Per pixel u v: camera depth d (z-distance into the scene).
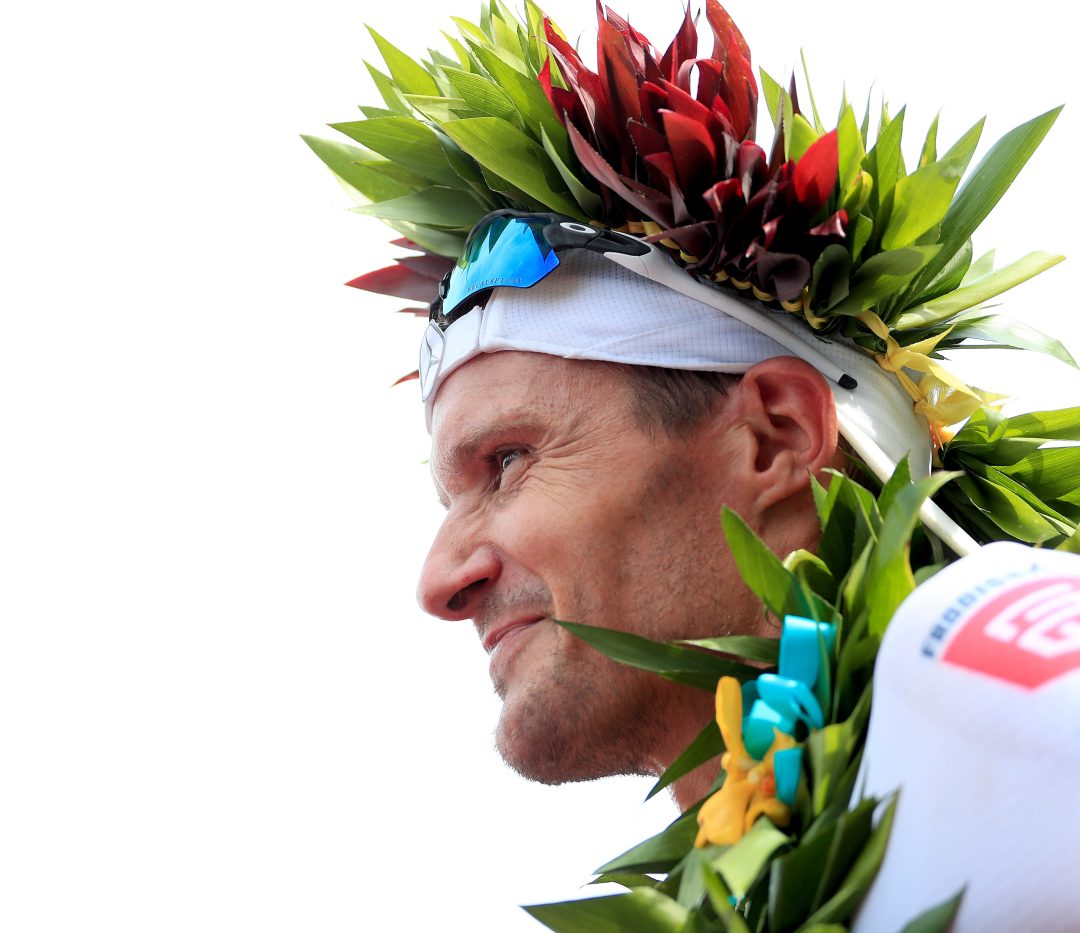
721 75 3.70
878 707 2.29
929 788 2.14
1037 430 3.93
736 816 2.51
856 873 2.21
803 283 3.48
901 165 3.76
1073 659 2.07
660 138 3.63
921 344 3.69
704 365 3.61
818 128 3.99
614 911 2.45
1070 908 1.99
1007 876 2.04
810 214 3.52
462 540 3.75
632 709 3.53
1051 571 2.27
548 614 3.61
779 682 2.59
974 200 3.86
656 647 2.95
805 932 2.21
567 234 3.79
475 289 3.84
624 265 3.70
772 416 3.61
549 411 3.68
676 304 3.69
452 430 3.81
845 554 2.93
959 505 3.94
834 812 2.40
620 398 3.64
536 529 3.59
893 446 3.69
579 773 3.66
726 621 3.51
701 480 3.58
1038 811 2.03
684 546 3.54
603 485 3.58
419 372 4.45
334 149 4.66
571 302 3.75
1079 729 2.02
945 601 2.26
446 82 4.40
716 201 3.46
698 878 2.50
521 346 3.73
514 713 3.59
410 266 4.60
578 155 3.77
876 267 3.53
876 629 2.59
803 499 3.56
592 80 3.82
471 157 4.21
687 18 3.88
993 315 4.07
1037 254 3.88
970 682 2.12
